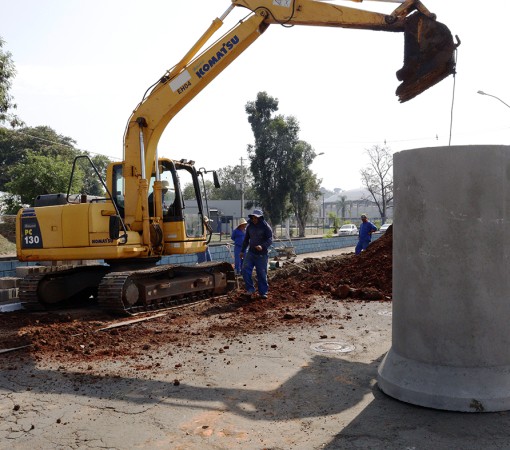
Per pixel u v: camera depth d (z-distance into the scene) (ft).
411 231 14.43
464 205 13.56
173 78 30.40
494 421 12.82
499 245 13.65
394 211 15.47
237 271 45.44
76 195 32.60
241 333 23.24
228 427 12.87
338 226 217.77
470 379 13.55
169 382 16.40
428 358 14.16
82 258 28.84
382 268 36.63
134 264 30.96
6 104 87.20
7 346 21.13
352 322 25.12
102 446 11.89
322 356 19.13
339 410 13.83
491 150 13.57
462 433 12.18
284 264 50.60
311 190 178.29
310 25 26.68
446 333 13.83
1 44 84.89
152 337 22.75
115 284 27.25
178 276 32.99
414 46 20.86
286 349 20.22
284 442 11.97
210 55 29.71
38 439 12.31
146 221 30.42
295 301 31.63
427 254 14.03
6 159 191.42
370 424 12.84
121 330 24.16
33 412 14.02
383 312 27.45
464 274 13.61
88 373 17.49
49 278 30.96
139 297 29.17
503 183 13.69
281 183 156.35
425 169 14.02
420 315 14.26
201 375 17.10
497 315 13.67
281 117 157.28
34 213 30.07
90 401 14.80
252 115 158.30
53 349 20.76
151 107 30.76
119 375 17.20
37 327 24.86
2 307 30.76
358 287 35.19
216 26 29.73
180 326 25.04
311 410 13.88
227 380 16.52
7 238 105.50
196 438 12.27
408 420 13.03
